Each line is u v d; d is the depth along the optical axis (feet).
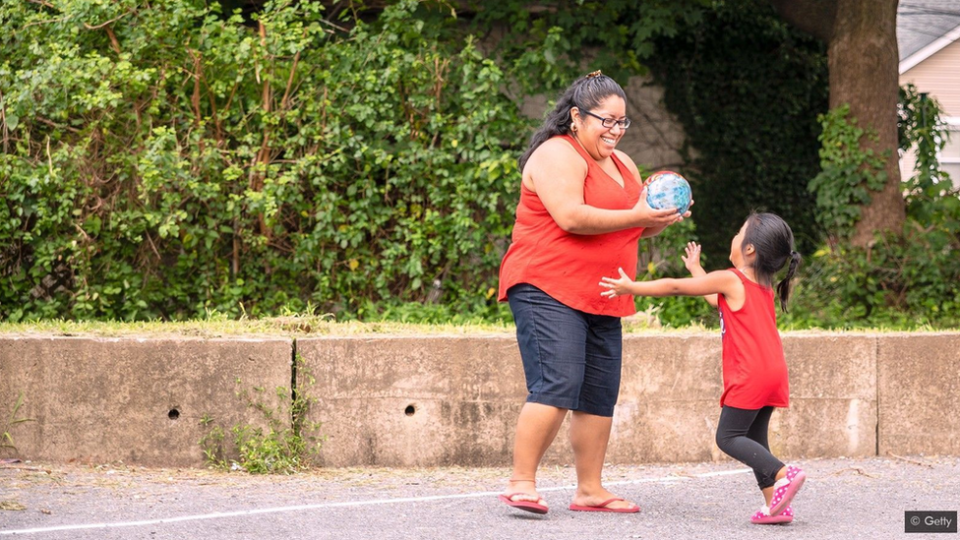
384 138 44.11
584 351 20.08
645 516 20.77
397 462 26.61
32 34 40.29
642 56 56.44
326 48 43.32
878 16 51.88
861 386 28.25
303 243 41.96
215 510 20.97
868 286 49.57
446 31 47.98
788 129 60.08
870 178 50.96
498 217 43.16
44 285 40.65
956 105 82.53
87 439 25.84
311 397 26.27
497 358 26.89
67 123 39.81
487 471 26.13
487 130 43.62
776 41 59.93
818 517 20.83
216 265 41.75
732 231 59.36
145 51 40.57
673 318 45.78
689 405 27.63
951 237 50.88
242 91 42.06
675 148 59.52
